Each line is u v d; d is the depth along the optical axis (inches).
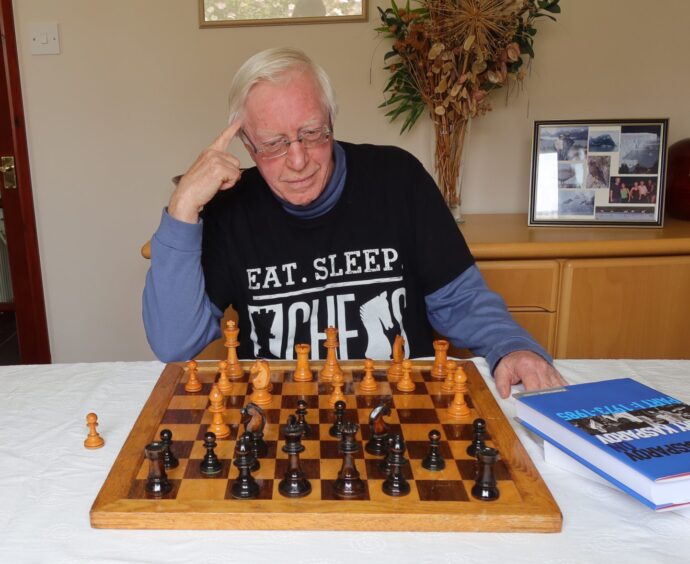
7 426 41.9
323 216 58.2
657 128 87.3
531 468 35.5
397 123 99.8
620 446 33.4
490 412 42.7
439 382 49.0
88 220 106.2
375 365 52.1
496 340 52.1
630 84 98.6
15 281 110.3
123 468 35.1
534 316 83.8
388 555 29.4
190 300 54.3
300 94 49.9
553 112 99.7
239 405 44.6
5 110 103.4
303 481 33.5
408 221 60.0
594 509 33.0
